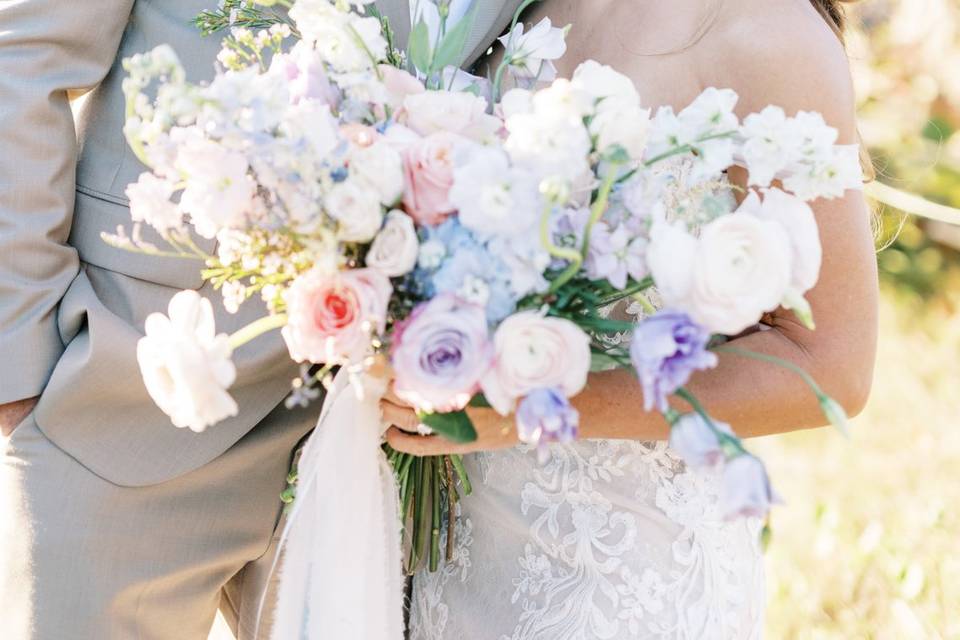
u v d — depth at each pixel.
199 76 1.81
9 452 1.79
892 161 5.15
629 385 1.54
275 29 1.51
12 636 1.74
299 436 1.91
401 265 1.24
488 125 1.37
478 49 1.78
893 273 4.95
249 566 2.00
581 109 1.23
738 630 1.75
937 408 4.23
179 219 1.33
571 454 1.73
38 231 1.77
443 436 1.34
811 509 3.80
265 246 1.31
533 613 1.73
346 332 1.24
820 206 1.51
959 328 4.70
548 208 1.17
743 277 1.17
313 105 1.31
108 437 1.79
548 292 1.27
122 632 1.81
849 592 3.47
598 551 1.70
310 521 1.60
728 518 1.11
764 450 4.12
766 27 1.55
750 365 1.54
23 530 1.76
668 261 1.18
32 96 1.75
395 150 1.28
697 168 1.32
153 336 1.32
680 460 1.74
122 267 1.82
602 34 1.73
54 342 1.80
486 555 1.82
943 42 5.32
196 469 1.84
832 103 1.52
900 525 3.71
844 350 1.53
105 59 1.83
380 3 1.80
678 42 1.63
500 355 1.19
